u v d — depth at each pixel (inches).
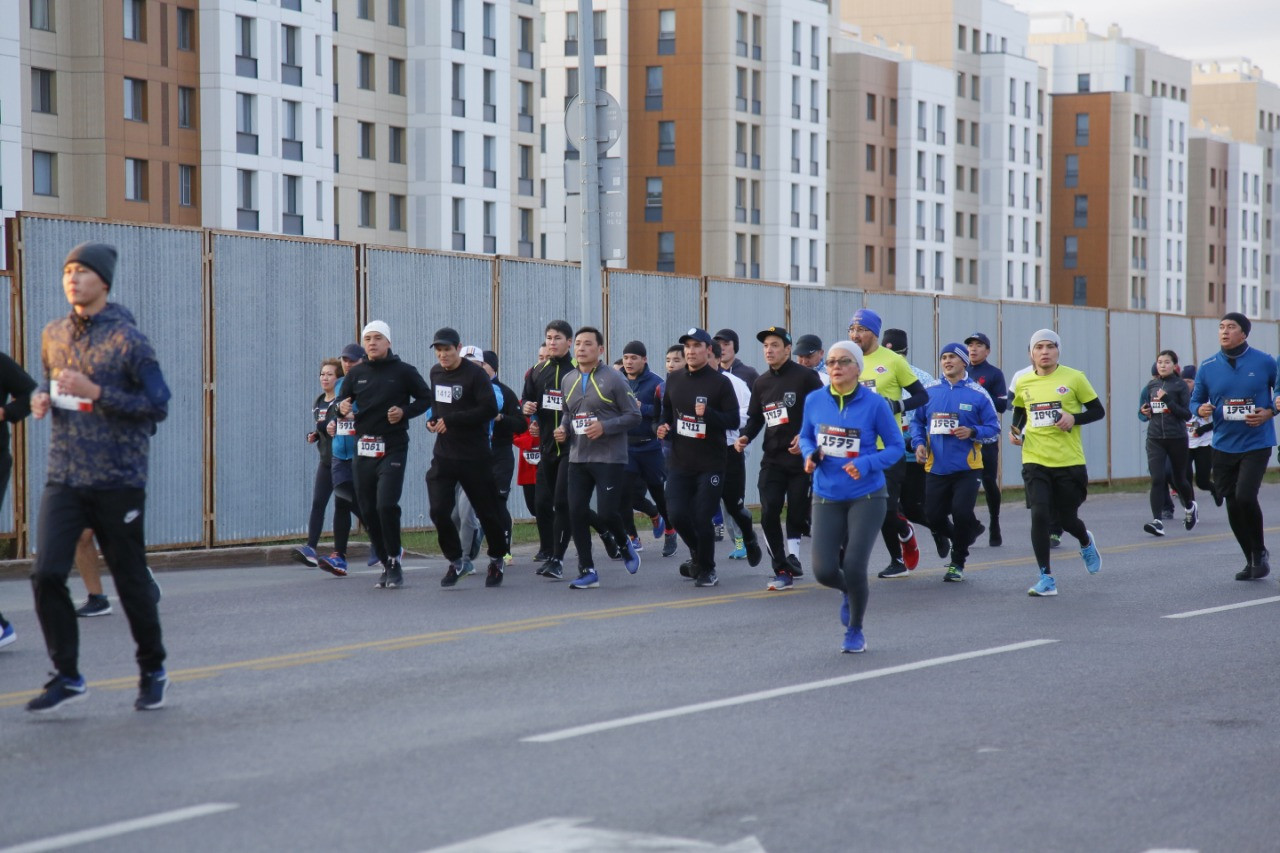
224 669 505.7
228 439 916.0
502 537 738.8
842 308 1334.9
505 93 3727.9
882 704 451.5
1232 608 658.8
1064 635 581.9
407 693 465.7
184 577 790.5
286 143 3127.5
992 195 5162.4
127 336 426.3
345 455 791.7
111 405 423.2
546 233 4264.3
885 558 876.6
